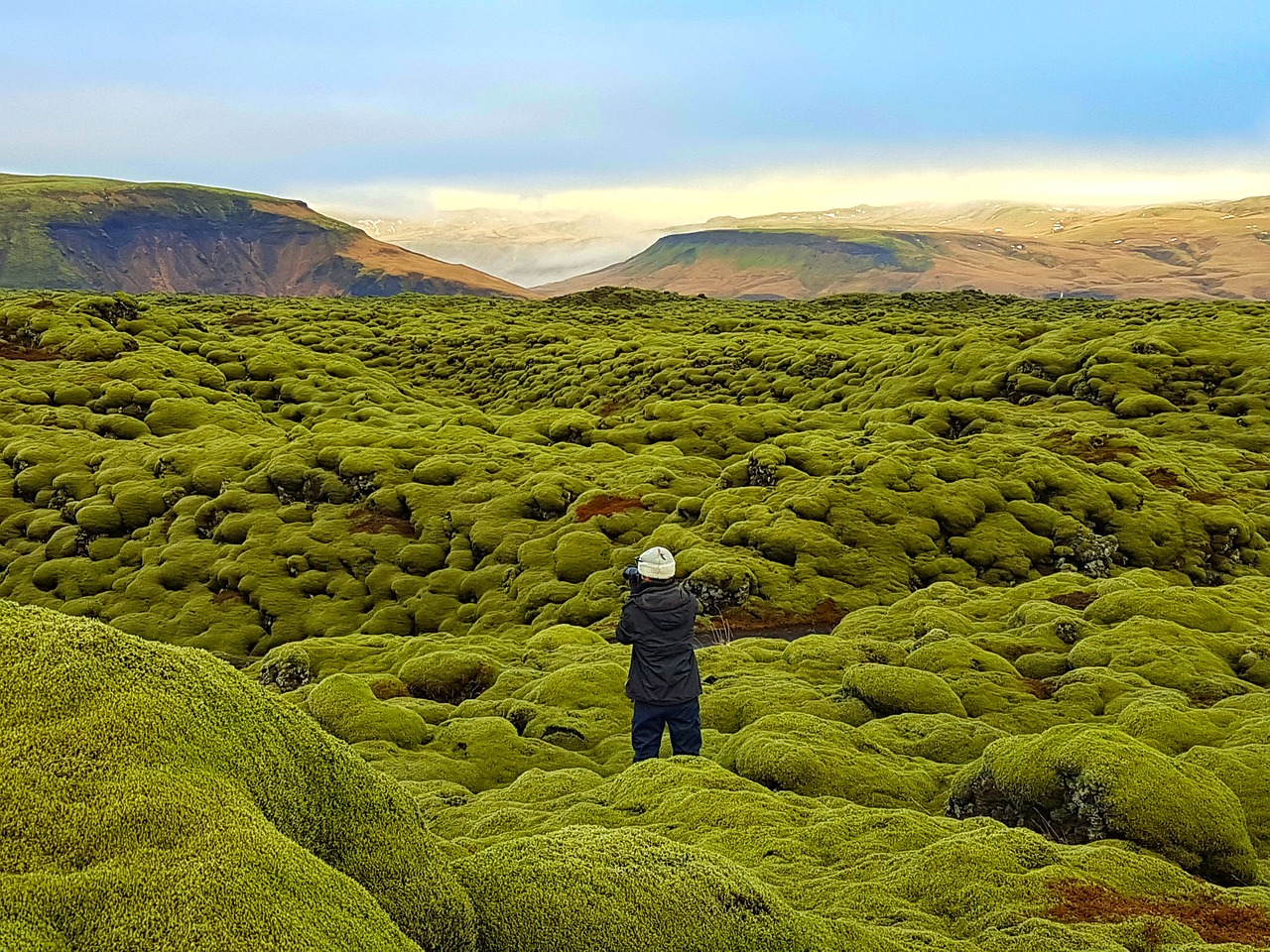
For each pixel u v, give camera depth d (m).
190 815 4.90
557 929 6.52
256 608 50.25
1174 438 71.06
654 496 50.78
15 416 77.94
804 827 12.02
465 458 61.09
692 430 72.06
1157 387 79.56
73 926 4.39
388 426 81.31
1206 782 11.86
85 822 4.73
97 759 4.99
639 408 104.00
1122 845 11.07
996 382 85.69
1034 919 8.96
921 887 10.01
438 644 28.12
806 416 76.56
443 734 18.73
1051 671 22.19
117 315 117.75
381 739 18.00
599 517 48.75
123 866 4.60
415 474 59.12
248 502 59.28
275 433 78.19
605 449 64.25
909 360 97.25
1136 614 25.33
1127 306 176.25
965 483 45.28
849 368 103.06
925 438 53.78
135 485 63.25
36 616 5.77
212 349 111.56
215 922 4.49
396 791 6.70
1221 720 17.67
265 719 6.02
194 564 54.56
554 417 82.38
